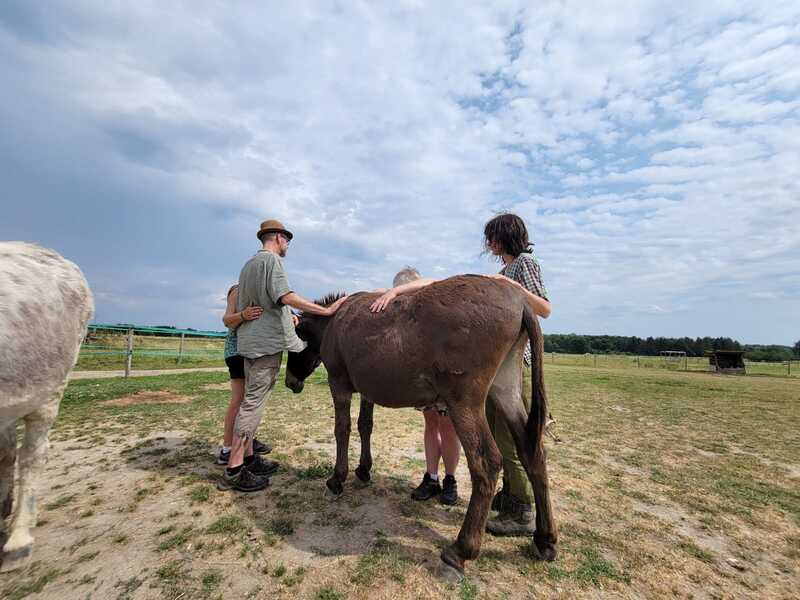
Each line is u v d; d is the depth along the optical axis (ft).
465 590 6.52
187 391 26.53
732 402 31.86
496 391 8.45
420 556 7.55
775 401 32.96
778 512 10.16
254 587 6.50
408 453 14.49
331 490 10.22
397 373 8.32
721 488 11.84
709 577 7.18
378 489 10.85
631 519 9.53
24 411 6.95
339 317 10.50
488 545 8.16
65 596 6.18
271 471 11.86
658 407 28.60
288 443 15.07
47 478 10.87
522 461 7.99
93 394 24.07
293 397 26.76
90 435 15.29
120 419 17.95
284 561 7.24
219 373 40.09
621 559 7.70
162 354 47.06
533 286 9.02
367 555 7.46
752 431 20.38
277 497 10.02
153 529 8.22
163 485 10.43
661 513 10.01
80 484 10.47
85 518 8.64
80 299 8.11
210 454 13.10
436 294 8.07
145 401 22.71
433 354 7.83
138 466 11.83
